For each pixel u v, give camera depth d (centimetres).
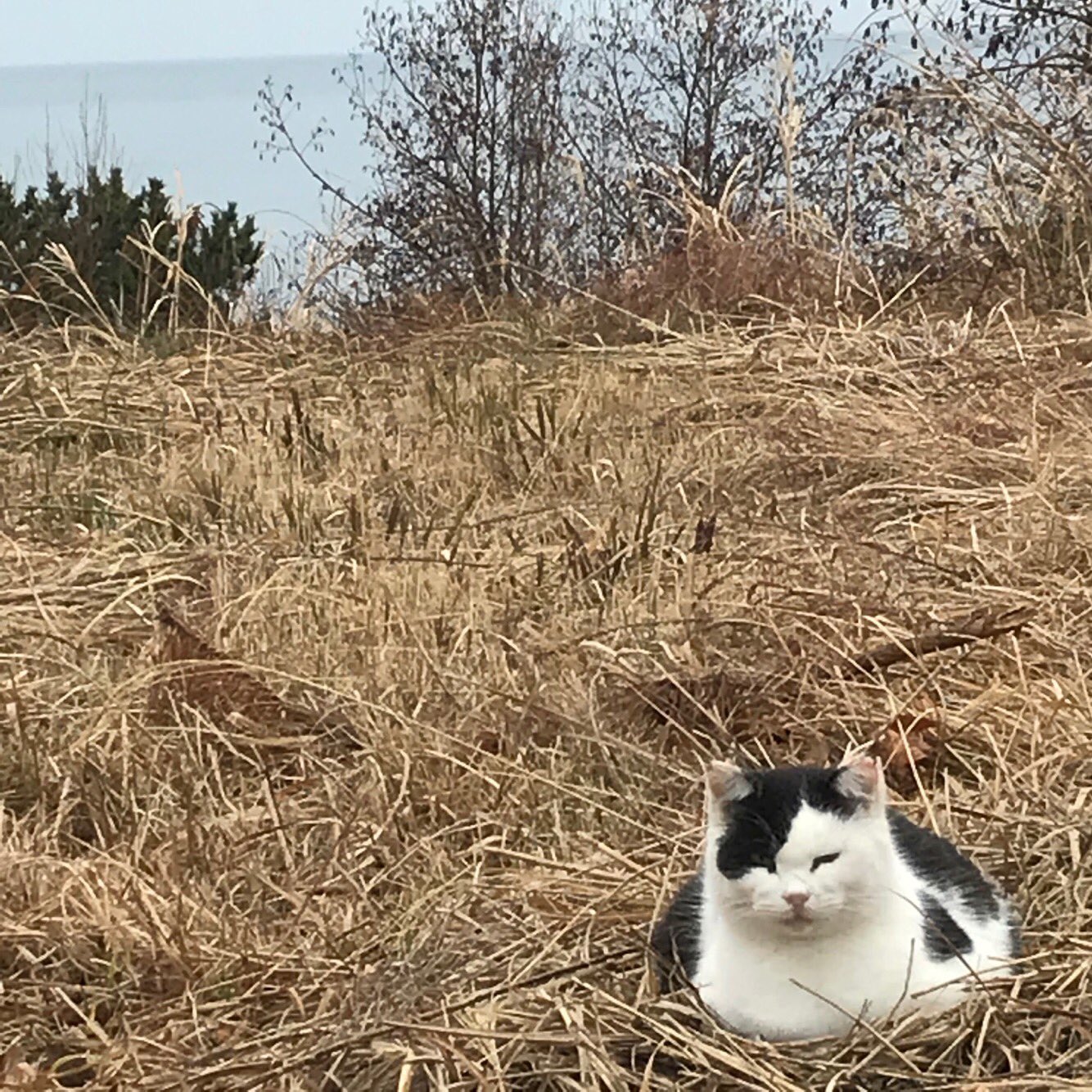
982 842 237
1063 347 422
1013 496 318
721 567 306
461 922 227
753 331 468
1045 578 292
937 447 350
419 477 364
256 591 295
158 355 486
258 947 229
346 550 321
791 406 383
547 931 224
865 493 333
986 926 217
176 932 226
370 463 377
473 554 316
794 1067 201
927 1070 202
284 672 279
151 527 343
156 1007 220
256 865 242
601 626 292
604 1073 201
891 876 206
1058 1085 196
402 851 246
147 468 376
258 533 335
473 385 442
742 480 348
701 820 246
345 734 271
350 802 254
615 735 263
